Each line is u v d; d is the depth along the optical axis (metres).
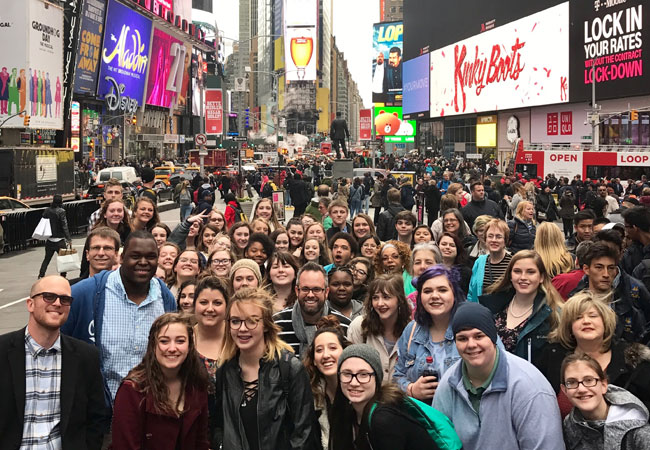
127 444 4.62
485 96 83.88
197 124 132.62
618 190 36.28
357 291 8.05
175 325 4.68
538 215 27.25
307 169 65.88
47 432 4.77
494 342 4.46
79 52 74.12
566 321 5.16
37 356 4.82
